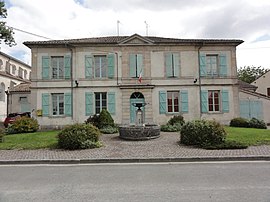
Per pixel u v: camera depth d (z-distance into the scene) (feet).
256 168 23.34
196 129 35.45
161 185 18.10
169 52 66.18
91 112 64.69
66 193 16.61
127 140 41.42
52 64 66.13
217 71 66.90
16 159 28.14
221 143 33.96
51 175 21.88
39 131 57.36
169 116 65.00
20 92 91.66
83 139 34.50
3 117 101.19
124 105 64.69
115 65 65.67
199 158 27.68
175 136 44.65
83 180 19.98
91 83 65.31
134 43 65.67
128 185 18.26
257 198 14.97
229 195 15.60
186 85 65.72
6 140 40.78
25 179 20.58
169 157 27.99
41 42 65.16
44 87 65.16
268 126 69.51
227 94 66.18
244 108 74.49
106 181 19.54
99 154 30.45
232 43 66.69
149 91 65.05
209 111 65.87
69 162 27.61
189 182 18.79
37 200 15.33
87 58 65.51
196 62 66.28
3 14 63.67
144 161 27.68
